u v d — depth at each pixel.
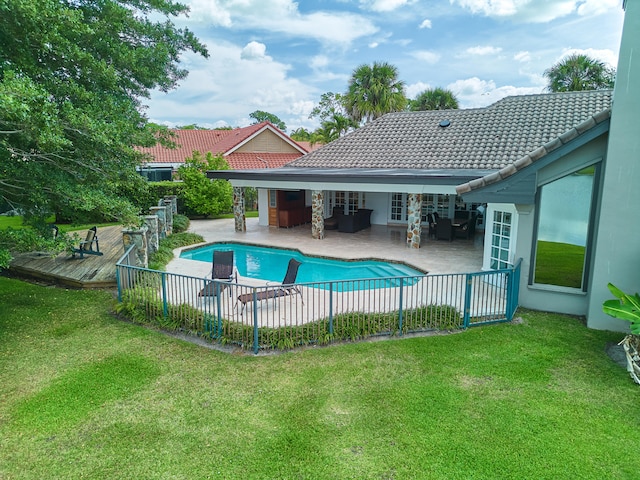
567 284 8.53
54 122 7.05
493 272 7.87
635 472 4.18
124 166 9.37
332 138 30.98
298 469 4.27
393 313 7.74
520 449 4.51
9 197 8.88
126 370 6.32
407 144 19.09
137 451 4.56
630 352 6.30
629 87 7.00
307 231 19.00
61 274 10.98
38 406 5.39
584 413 5.14
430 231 17.62
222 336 7.27
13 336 7.59
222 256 10.54
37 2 7.22
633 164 7.13
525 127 17.41
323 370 6.26
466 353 6.75
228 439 4.75
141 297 8.38
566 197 8.26
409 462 4.33
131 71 10.97
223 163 23.84
